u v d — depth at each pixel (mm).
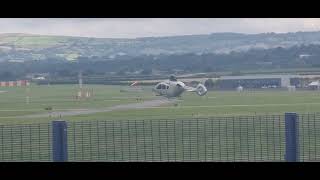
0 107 144000
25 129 53250
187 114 116812
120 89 197250
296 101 150750
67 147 46562
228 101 155125
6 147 53156
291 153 47000
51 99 165250
